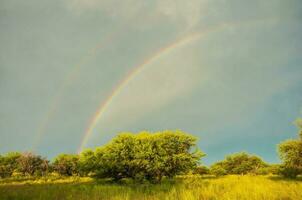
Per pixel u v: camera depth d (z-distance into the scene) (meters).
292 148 37.31
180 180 35.34
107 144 39.16
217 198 18.28
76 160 62.09
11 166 58.78
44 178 52.47
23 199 19.62
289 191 19.69
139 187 27.67
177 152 37.28
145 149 36.06
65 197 20.31
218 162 81.94
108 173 40.06
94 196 19.92
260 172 70.25
